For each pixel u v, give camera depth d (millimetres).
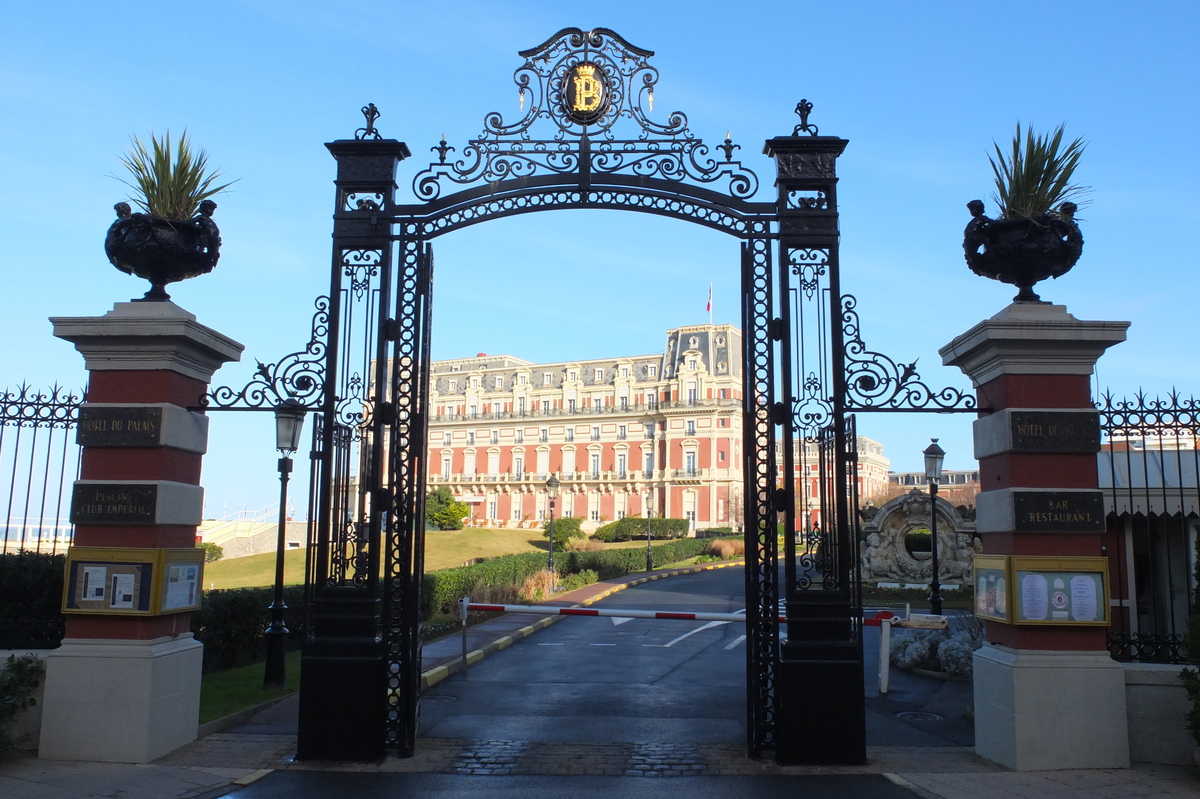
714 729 9539
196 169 8852
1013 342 7906
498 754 8273
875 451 92375
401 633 8234
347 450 8383
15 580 8516
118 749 7672
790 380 8367
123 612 7824
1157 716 7715
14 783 6930
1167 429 8086
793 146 8688
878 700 11688
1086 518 7754
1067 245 8188
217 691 11312
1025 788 7035
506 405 91500
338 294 8484
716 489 76938
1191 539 12719
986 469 8430
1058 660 7664
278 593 11719
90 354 8086
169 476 8094
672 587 32094
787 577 8180
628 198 8750
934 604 17812
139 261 8281
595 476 84062
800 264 8539
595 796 6918
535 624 19547
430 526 65375
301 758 7930
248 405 8297
